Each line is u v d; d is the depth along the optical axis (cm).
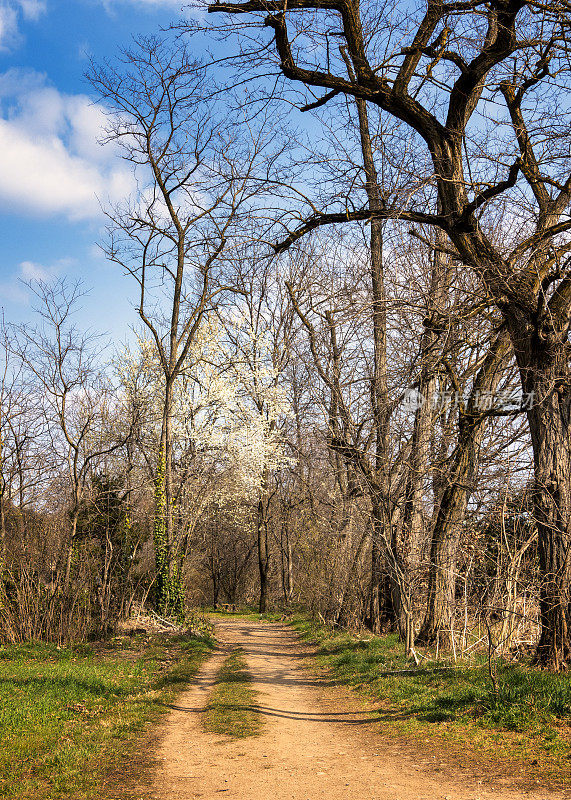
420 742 747
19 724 842
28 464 2202
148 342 2836
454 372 1272
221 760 742
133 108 2222
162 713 994
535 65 1031
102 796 604
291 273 1683
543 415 973
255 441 2933
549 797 530
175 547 2294
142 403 2766
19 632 1631
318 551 2248
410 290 1209
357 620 1870
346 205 1067
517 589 1042
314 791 611
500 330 1186
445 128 964
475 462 1291
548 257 1058
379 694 1052
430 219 976
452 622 1145
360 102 1467
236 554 4572
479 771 618
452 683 965
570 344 976
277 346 3244
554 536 945
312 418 1772
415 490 1319
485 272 971
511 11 878
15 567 1762
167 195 2309
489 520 1136
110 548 1889
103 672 1276
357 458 1393
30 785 623
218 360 2908
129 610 1989
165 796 604
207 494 2805
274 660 1669
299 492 3103
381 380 1403
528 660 980
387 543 1316
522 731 707
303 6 962
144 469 2638
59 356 1964
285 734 874
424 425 1327
